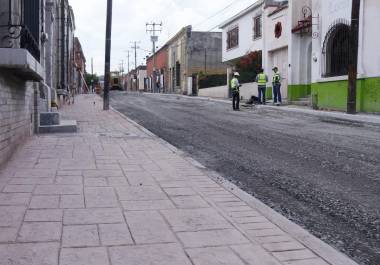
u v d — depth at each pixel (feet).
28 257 13.43
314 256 14.02
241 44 127.44
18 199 19.52
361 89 64.44
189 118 61.11
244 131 46.14
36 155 30.50
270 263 13.46
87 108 86.12
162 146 35.91
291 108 76.64
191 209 18.67
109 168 26.66
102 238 15.15
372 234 17.02
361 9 63.72
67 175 24.44
